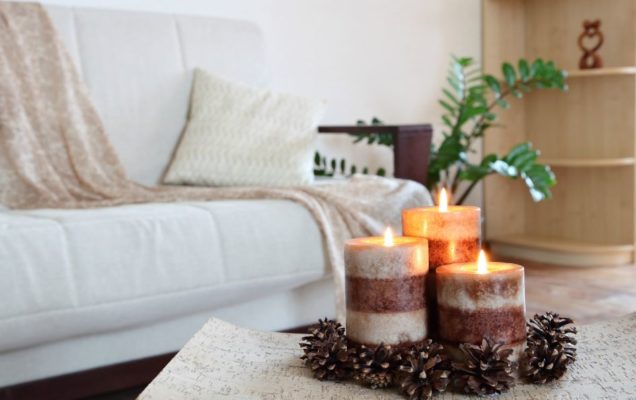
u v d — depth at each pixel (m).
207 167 2.08
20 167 1.83
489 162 2.78
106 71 2.08
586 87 3.19
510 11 3.33
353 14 2.94
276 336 0.83
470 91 2.86
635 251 3.01
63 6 2.06
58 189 1.88
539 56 3.33
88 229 1.40
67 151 1.94
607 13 3.08
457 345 0.68
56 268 1.35
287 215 1.66
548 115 3.34
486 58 3.28
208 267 1.53
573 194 3.28
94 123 2.00
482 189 3.36
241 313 1.67
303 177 2.03
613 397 0.63
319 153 2.87
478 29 3.30
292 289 1.76
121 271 1.42
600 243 3.14
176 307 1.51
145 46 2.15
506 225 3.41
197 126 2.14
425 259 0.72
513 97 3.38
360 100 2.97
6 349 1.33
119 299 1.42
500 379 0.64
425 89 3.16
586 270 2.91
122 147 2.08
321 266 1.71
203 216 1.55
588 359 0.73
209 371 0.73
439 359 0.66
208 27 2.29
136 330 1.51
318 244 1.70
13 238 1.32
